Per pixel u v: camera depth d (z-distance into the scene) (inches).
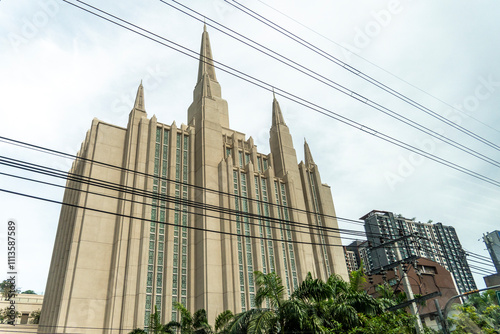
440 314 937.5
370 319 951.0
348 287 1074.1
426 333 1028.5
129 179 1594.5
